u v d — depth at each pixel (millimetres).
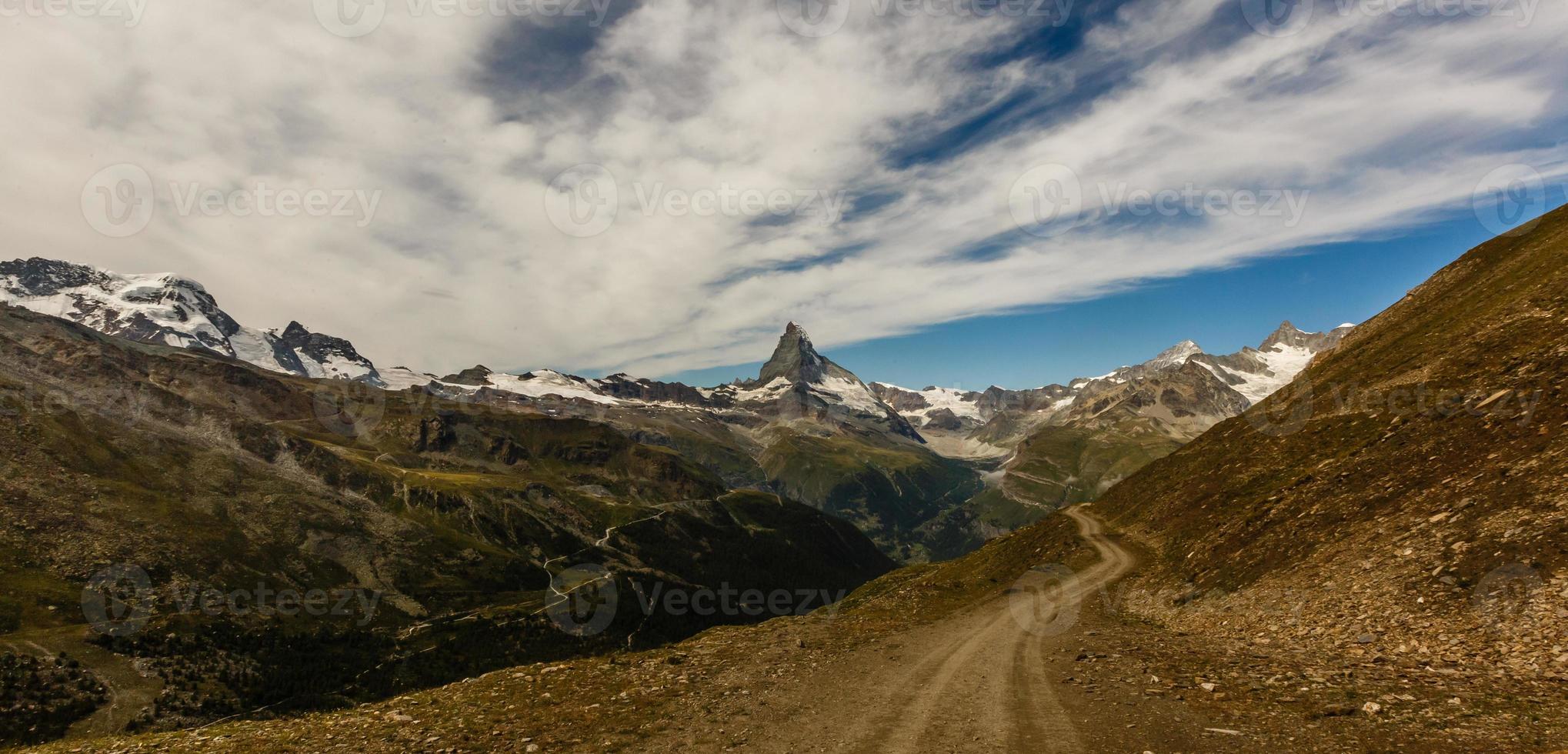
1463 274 87375
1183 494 78000
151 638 143750
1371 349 88875
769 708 21328
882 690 23516
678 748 17500
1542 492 27172
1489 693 17938
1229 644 29953
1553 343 41938
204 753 19094
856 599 84688
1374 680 20438
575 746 18031
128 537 185000
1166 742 15984
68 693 116500
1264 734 16094
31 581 149375
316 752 18516
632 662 30266
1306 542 38469
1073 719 18531
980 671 26359
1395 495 36656
